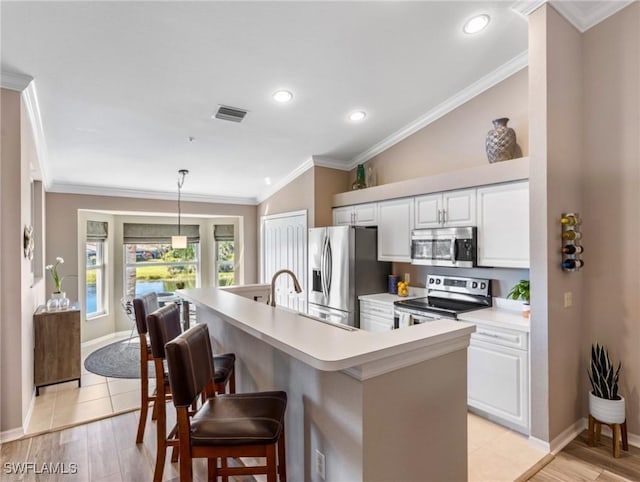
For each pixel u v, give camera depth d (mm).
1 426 2545
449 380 1666
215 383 2039
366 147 4590
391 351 1375
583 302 2678
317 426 1625
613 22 2523
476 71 3178
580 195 2650
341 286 4121
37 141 3326
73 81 2670
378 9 2271
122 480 2105
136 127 3488
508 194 2850
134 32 2246
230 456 1422
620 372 2510
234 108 3322
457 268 3629
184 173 4875
